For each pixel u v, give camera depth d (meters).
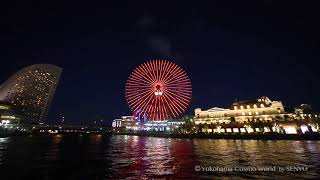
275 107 129.75
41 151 62.38
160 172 32.81
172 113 114.69
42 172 32.62
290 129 116.06
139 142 119.12
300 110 130.00
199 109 161.25
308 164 37.88
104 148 76.44
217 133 136.12
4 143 93.00
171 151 63.78
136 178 29.16
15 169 34.53
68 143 106.00
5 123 173.38
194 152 59.88
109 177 29.70
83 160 45.12
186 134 155.25
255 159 44.44
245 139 121.12
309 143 87.81
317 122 110.69
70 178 29.17
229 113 146.50
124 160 45.19
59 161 43.50
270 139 112.19
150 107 117.75
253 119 131.50
